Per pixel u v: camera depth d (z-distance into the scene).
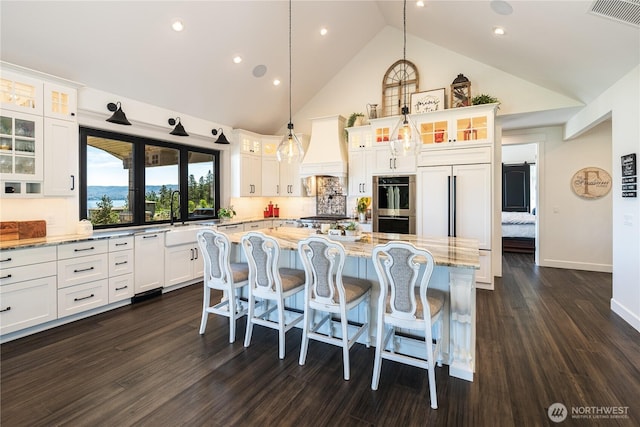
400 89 5.43
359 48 5.77
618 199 3.38
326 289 2.38
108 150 4.20
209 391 2.13
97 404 1.99
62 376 2.30
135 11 3.25
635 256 3.06
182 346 2.78
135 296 3.89
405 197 4.83
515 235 7.45
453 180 4.45
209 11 3.65
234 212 5.71
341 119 5.71
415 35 5.30
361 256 2.35
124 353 2.65
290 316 3.19
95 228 4.06
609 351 2.62
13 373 2.33
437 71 5.16
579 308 3.63
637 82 3.02
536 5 2.84
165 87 4.31
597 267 5.38
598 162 5.32
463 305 2.24
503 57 4.25
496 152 5.04
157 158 4.85
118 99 4.04
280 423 1.83
